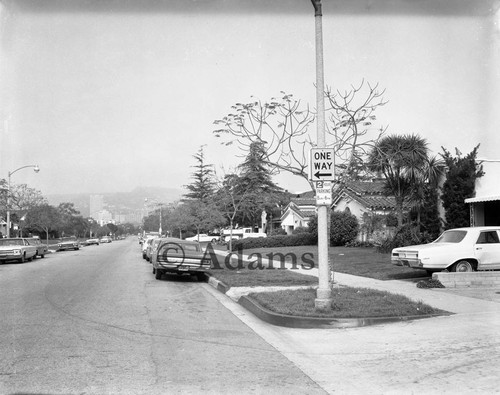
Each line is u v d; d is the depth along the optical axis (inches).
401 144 999.0
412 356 292.4
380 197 1369.3
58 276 822.5
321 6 380.8
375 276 682.2
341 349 314.2
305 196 2348.7
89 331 366.6
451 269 606.5
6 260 1255.5
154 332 366.0
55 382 246.2
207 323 404.2
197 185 2677.2
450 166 953.5
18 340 335.9
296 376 257.4
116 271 934.4
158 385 241.8
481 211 928.9
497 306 442.9
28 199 2190.0
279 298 474.0
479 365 268.8
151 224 4512.8
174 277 810.8
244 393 230.8
